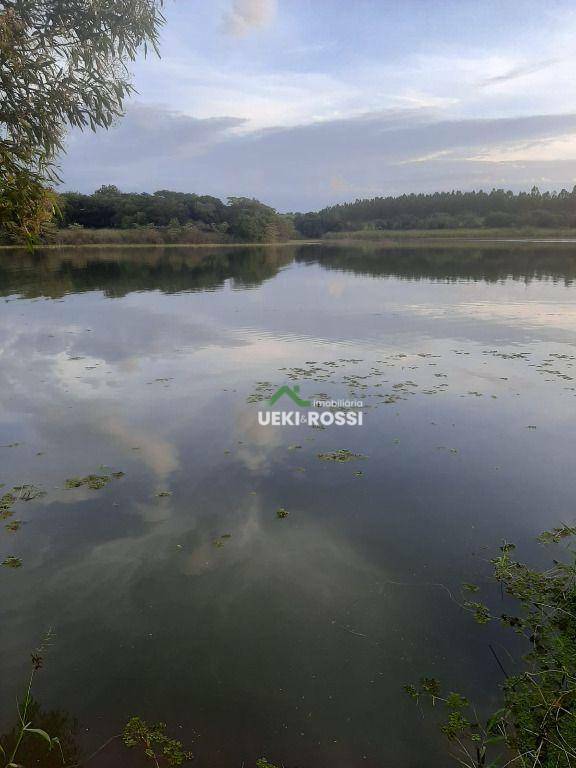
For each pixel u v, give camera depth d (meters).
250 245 63.62
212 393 7.78
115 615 3.55
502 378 8.28
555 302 15.64
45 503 4.89
